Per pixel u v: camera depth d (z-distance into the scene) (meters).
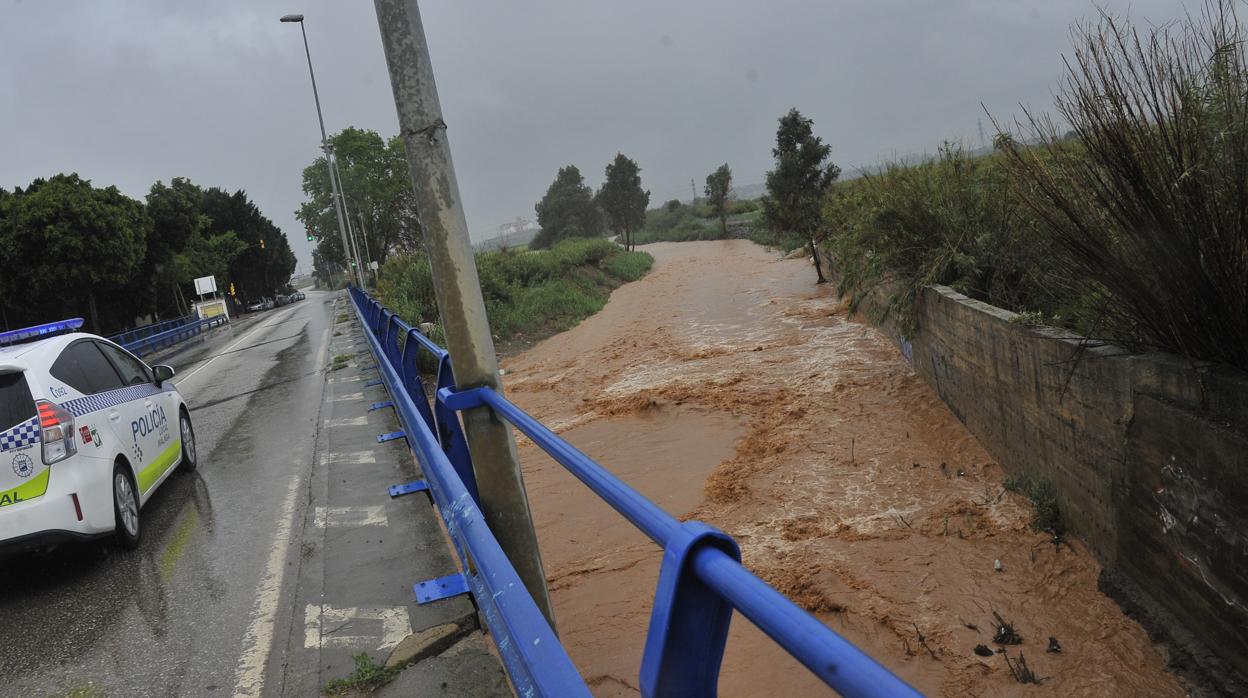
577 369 13.69
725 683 4.06
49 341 5.91
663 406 9.67
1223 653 3.52
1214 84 3.59
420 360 14.05
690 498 6.65
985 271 7.56
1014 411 5.89
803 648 1.00
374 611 4.30
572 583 5.35
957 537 5.24
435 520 5.64
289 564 5.20
